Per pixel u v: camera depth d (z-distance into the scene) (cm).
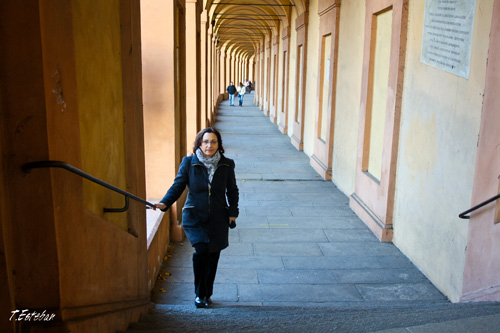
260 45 3428
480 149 430
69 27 239
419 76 592
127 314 344
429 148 564
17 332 220
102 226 298
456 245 493
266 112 2830
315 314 384
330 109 1080
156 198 687
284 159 1384
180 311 425
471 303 387
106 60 339
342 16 995
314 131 1319
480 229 427
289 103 1925
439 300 512
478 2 450
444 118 522
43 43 210
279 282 561
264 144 1677
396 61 646
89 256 273
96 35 313
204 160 437
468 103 469
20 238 220
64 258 232
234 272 587
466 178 471
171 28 657
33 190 217
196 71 1077
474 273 436
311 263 620
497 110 403
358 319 334
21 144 213
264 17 2473
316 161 1223
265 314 407
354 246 682
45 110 212
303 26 1505
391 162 675
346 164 970
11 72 208
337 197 956
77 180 252
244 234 727
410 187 626
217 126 2200
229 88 3566
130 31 383
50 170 217
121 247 346
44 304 226
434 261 552
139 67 418
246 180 1098
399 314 345
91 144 304
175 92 680
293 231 744
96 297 287
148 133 678
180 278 565
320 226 770
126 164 398
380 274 588
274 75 2419
